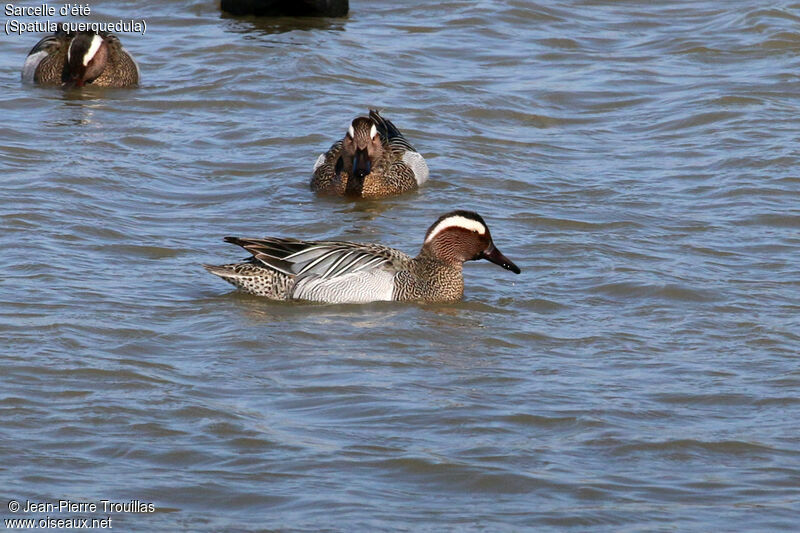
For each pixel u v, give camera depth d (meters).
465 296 15.72
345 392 12.36
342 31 29.27
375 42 28.42
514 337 14.14
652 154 21.95
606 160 21.69
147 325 14.09
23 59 28.16
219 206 19.22
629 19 30.73
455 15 30.50
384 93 25.02
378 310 15.17
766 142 22.25
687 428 11.70
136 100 24.62
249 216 18.77
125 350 13.25
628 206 19.22
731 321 14.61
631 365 13.29
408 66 26.86
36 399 11.85
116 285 15.44
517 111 24.36
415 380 12.75
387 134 21.64
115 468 10.61
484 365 13.24
